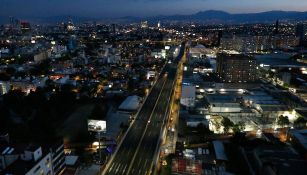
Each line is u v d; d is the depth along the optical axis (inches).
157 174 4923.7
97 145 6107.3
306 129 6461.6
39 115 7731.3
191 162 5049.2
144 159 5388.8
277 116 7731.3
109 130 6875.0
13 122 7460.6
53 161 4589.1
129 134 6545.3
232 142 5954.7
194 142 6328.7
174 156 5541.3
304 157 4825.3
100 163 5275.6
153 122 7322.8
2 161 4210.1
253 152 5216.5
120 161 5319.9
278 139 6053.2
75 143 6220.5
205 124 7066.9
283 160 4677.7
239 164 5162.4
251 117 7711.6
